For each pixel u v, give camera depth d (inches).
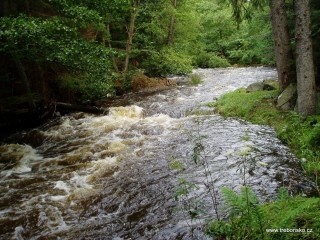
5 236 200.7
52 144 384.8
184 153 311.1
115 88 657.0
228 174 253.4
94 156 328.5
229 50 1342.3
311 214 150.9
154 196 233.6
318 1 364.8
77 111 528.1
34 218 218.5
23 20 326.6
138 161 303.4
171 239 179.3
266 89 484.7
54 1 381.7
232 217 165.6
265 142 318.0
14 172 305.1
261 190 223.0
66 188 261.0
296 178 237.9
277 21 384.8
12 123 470.6
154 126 412.2
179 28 957.8
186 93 618.8
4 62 466.0
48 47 354.3
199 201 215.9
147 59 793.6
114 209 223.0
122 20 713.0
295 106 353.7
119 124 435.2
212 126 389.7
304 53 315.9
